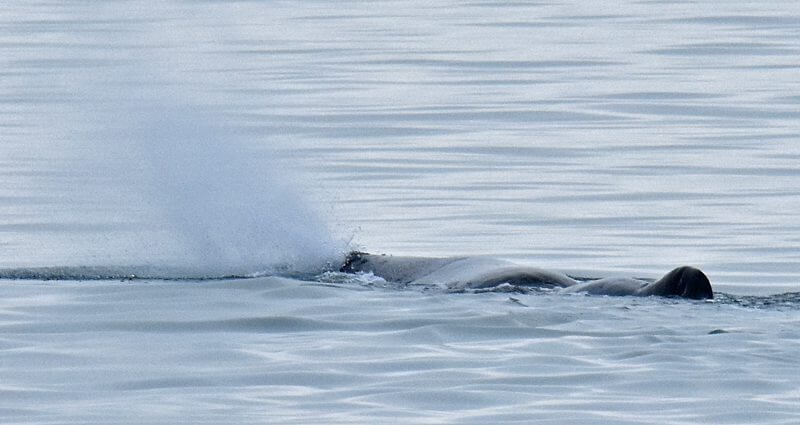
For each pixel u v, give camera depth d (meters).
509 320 48.62
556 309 49.91
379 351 45.50
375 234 72.06
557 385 41.38
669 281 51.75
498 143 94.19
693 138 95.06
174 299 53.66
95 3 154.50
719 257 67.44
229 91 107.00
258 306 52.25
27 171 85.31
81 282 57.38
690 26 143.62
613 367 42.84
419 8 163.88
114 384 42.38
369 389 41.44
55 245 68.19
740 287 61.25
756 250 68.69
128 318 50.72
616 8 159.50
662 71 119.31
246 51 128.00
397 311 50.69
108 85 107.50
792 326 46.97
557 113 103.38
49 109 101.88
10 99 106.00
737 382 41.06
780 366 42.38
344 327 48.72
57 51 125.31
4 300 53.91
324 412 39.28
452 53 128.88
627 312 49.16
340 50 130.12
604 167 87.62
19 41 131.62
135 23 141.88
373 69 120.56
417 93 110.31
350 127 97.94
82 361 44.97
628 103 106.44
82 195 78.38
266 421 38.47
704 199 79.56
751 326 46.97
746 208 77.50
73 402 40.53
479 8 162.50
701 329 46.66
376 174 85.44
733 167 87.06
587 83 114.31
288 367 43.84
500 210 77.56
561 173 86.31
